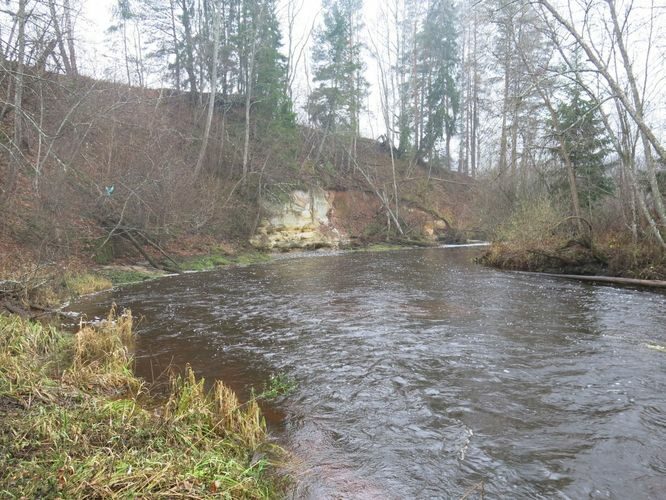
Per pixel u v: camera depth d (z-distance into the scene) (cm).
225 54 3406
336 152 4134
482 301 1316
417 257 2750
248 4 3381
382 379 700
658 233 1567
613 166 2231
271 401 624
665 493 411
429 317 1112
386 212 3847
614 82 1410
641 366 745
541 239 2014
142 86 2842
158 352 848
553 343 882
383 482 432
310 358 805
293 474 445
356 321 1078
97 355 766
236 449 480
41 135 1271
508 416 569
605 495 410
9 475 336
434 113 4512
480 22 1917
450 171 5000
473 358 794
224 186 2930
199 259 2292
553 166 2386
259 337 947
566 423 548
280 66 3778
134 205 2062
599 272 1772
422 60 4709
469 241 4091
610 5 1523
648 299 1332
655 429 530
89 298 1396
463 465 461
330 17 4475
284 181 3212
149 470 371
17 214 1573
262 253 2811
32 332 768
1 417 440
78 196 1858
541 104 2014
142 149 2219
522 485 426
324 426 550
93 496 332
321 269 2161
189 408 530
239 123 3472
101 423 459
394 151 4838
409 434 527
